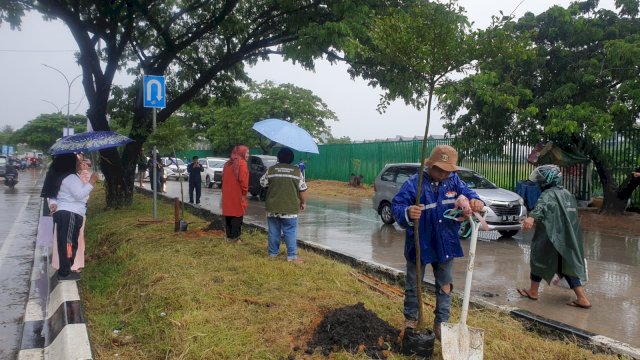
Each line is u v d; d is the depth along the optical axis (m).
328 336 4.20
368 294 5.65
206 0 12.95
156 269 6.41
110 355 4.51
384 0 11.87
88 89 12.83
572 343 4.51
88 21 12.62
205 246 7.96
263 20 14.11
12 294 6.95
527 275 7.57
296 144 7.27
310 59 11.16
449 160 4.02
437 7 3.99
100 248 9.42
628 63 12.69
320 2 12.22
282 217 7.14
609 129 12.31
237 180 8.45
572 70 13.67
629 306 6.03
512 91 13.72
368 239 10.77
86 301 6.23
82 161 7.38
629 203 14.06
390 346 4.14
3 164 33.03
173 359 4.04
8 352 4.99
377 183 13.52
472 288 6.78
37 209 16.61
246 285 5.86
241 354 4.02
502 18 4.05
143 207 13.74
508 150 16.28
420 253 4.10
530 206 13.70
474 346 3.78
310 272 6.48
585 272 5.93
